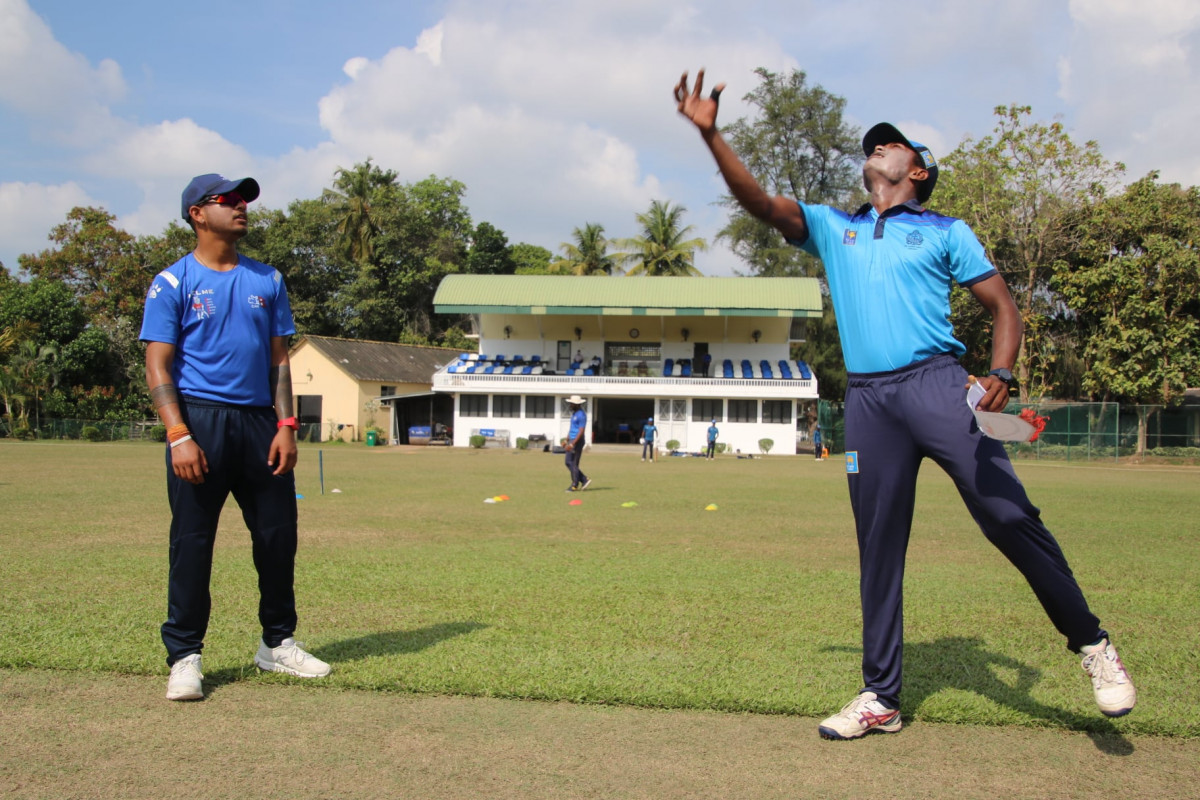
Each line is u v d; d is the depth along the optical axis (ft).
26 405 143.33
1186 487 67.26
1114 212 124.26
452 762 9.38
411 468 77.71
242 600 18.07
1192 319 118.32
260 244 185.47
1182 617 18.03
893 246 10.83
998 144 128.98
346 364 149.48
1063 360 135.03
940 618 17.63
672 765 9.41
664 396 138.31
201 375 11.96
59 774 8.93
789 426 138.51
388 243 191.42
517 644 14.44
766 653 14.14
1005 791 8.88
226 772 9.03
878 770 9.40
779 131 163.73
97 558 23.45
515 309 143.23
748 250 173.99
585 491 53.83
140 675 12.55
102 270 168.55
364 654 13.69
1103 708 10.14
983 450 10.19
